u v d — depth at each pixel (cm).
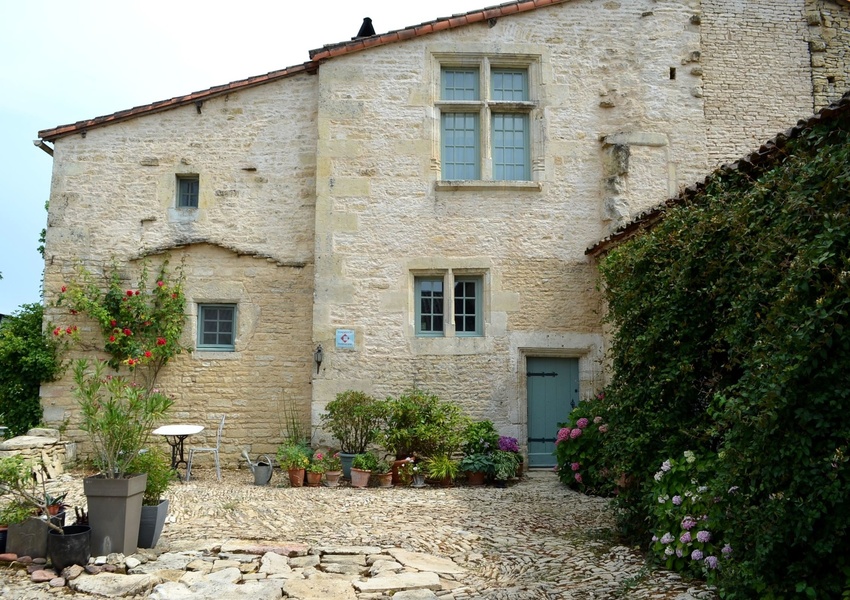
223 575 418
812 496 308
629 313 535
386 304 876
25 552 430
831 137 447
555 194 905
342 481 791
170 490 697
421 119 904
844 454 300
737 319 408
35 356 855
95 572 410
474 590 412
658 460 482
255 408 892
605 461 571
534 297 887
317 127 920
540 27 927
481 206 898
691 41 945
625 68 932
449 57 917
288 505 636
